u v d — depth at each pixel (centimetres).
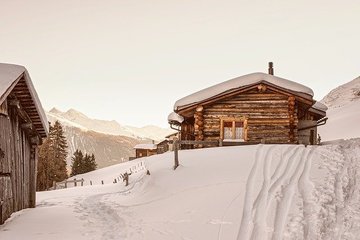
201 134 2317
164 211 1238
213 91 2295
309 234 912
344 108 9200
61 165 6366
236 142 2028
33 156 1725
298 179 1298
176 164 1661
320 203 1074
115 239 1020
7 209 1252
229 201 1177
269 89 2281
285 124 2258
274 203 1102
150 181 1669
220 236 956
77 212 1484
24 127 1483
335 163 1440
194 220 1093
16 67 1096
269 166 1474
